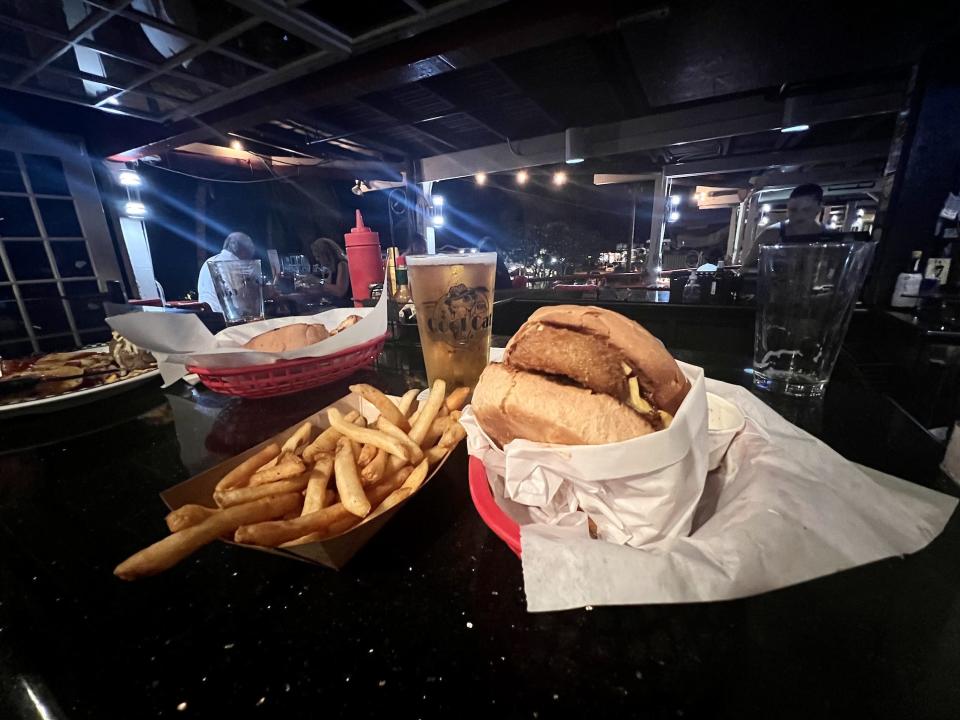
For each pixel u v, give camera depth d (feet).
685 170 15.51
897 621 1.27
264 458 2.01
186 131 9.37
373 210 25.79
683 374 1.78
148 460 2.53
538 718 1.06
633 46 6.69
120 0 4.47
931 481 2.01
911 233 6.53
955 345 4.81
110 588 1.55
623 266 21.36
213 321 5.54
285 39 5.65
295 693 1.15
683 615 1.33
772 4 5.55
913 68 6.75
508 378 1.59
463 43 6.04
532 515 1.57
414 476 1.87
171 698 1.15
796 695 1.07
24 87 6.54
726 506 1.44
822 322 3.12
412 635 1.31
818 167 15.96
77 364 3.76
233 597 1.49
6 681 1.20
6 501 2.13
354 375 4.08
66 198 10.62
